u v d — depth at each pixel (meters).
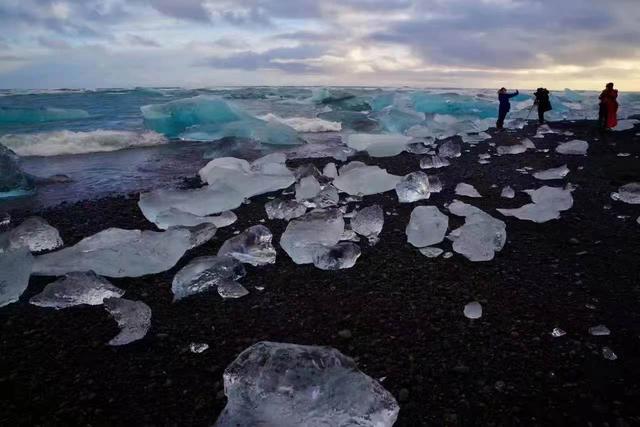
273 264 3.93
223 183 5.94
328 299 3.29
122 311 3.08
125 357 2.65
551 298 3.19
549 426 2.04
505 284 3.42
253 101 24.81
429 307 3.12
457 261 3.88
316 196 5.77
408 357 2.57
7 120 14.02
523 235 4.43
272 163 7.35
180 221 4.94
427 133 12.43
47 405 2.24
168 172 8.18
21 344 2.79
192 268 3.55
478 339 2.72
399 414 2.14
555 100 20.30
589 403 2.17
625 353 2.56
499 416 2.11
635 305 3.06
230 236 4.69
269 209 5.38
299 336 2.82
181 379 2.44
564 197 5.26
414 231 4.41
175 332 2.90
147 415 2.17
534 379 2.35
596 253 3.94
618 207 5.27
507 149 9.11
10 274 3.42
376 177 6.39
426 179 5.93
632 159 8.02
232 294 3.35
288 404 1.95
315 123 15.82
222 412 2.06
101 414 2.18
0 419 2.14
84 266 3.74
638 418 2.06
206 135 12.35
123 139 11.30
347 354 2.61
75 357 2.65
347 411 1.92
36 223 4.48
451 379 2.37
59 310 3.22
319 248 3.92
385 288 3.43
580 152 8.62
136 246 3.99
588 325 2.84
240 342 2.78
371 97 22.53
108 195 6.53
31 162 8.95
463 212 5.18
